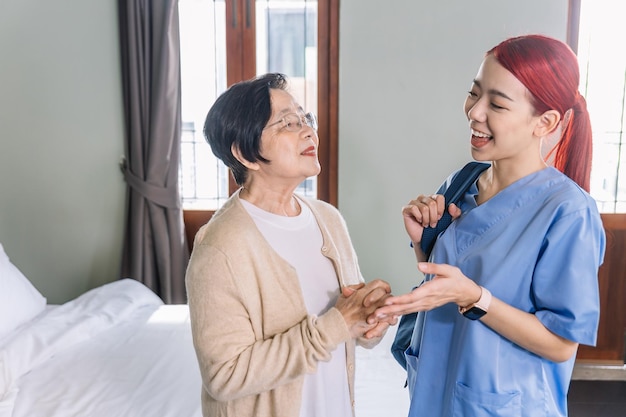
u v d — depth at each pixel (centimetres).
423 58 271
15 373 179
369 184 283
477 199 113
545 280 97
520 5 264
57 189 292
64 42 279
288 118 106
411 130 277
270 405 105
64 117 285
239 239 102
